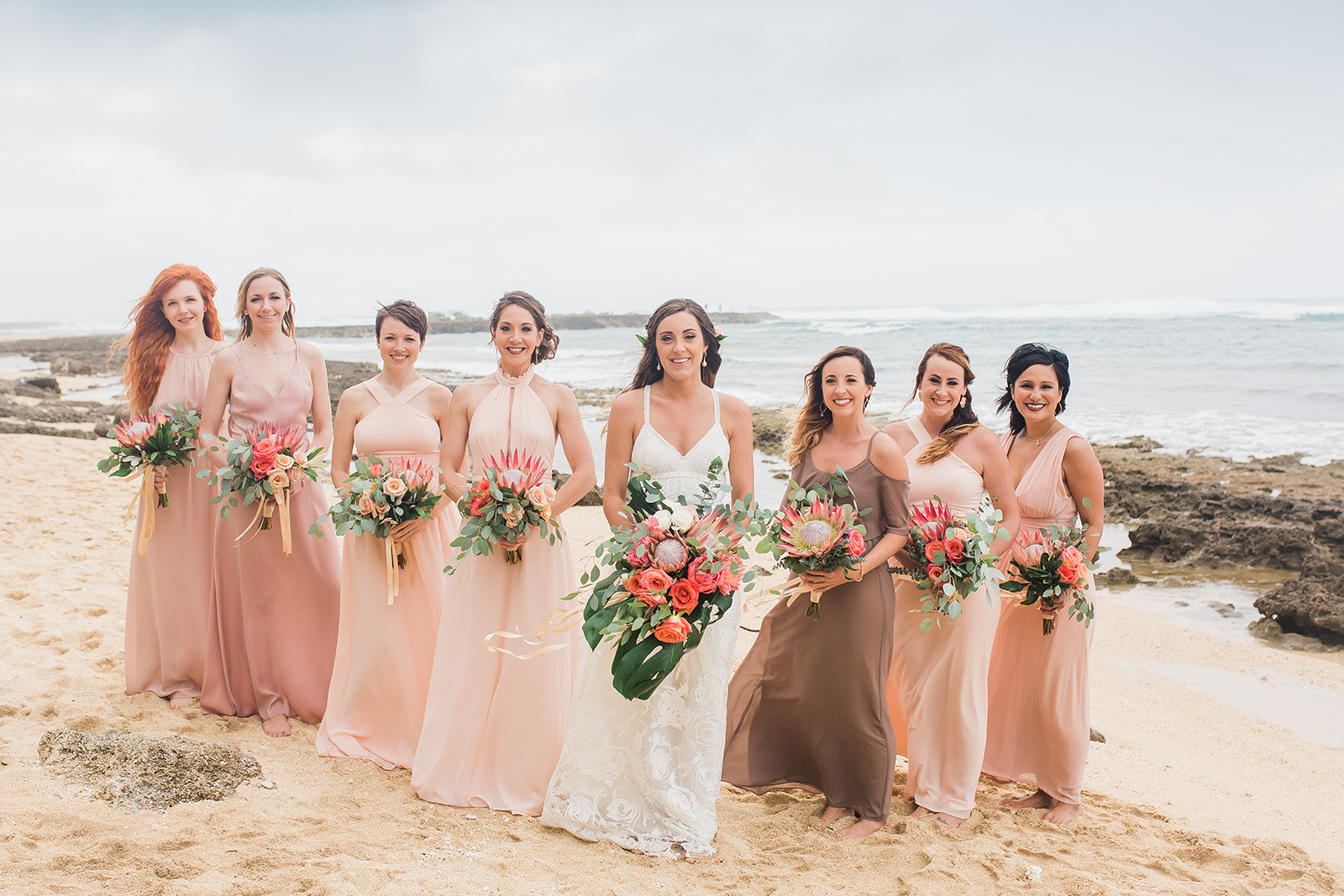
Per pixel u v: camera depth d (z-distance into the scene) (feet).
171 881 9.68
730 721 14.23
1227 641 27.20
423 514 13.84
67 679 15.79
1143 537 38.29
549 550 13.46
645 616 11.65
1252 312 230.48
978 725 13.55
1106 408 72.69
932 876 11.64
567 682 13.58
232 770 12.59
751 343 179.42
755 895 10.83
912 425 14.60
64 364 132.16
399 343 14.79
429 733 13.17
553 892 10.46
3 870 9.62
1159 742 20.03
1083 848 13.07
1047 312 296.92
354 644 14.28
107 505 32.68
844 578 12.63
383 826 11.85
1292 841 14.84
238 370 15.11
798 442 14.03
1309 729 20.97
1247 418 65.36
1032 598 13.73
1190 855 13.29
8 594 20.81
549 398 13.98
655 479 13.05
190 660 15.62
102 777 11.92
